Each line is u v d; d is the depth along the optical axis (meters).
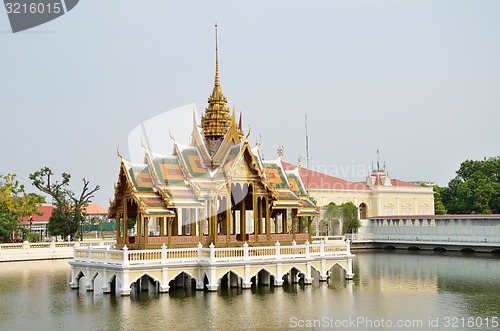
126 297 44.28
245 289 48.19
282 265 50.56
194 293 46.22
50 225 106.56
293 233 56.03
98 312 39.34
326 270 55.06
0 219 99.25
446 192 170.12
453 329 35.19
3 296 47.28
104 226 150.12
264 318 37.66
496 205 155.88
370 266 75.19
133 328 34.91
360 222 123.69
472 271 67.62
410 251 109.75
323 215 122.31
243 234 52.25
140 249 48.16
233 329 34.75
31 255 85.75
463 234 105.94
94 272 47.97
